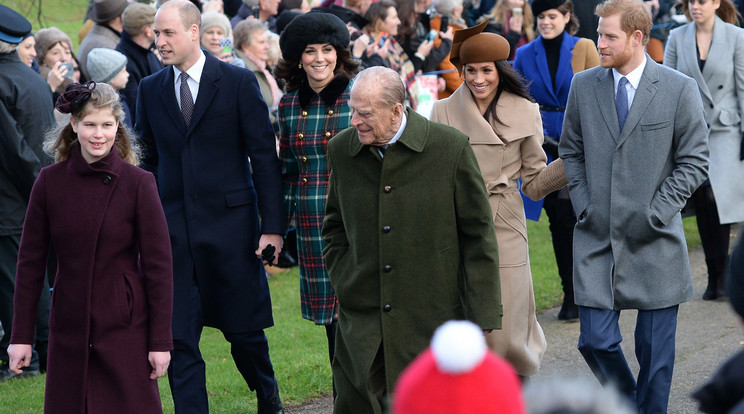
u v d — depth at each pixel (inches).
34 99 323.9
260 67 430.0
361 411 209.5
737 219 387.5
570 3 369.7
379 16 442.3
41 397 298.5
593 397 56.5
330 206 216.1
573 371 312.3
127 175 212.5
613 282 249.9
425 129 203.8
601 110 252.4
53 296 211.0
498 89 259.4
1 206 322.7
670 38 407.8
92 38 418.9
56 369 209.8
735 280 104.7
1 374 321.7
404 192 203.2
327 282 264.7
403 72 453.4
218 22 414.9
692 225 528.4
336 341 215.2
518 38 466.6
